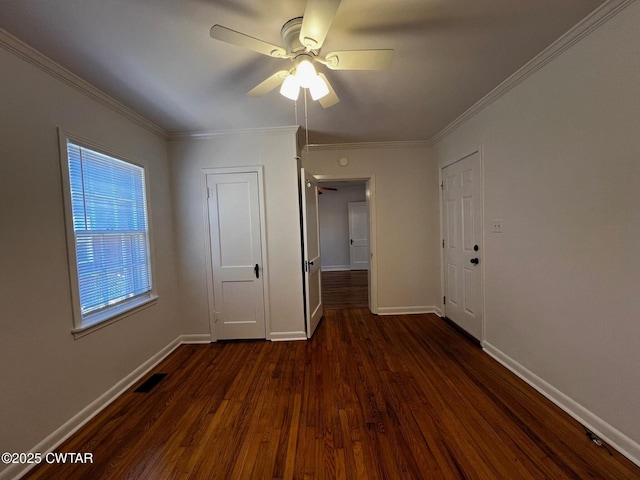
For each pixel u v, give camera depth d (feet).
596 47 4.95
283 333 10.24
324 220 25.48
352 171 12.19
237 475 4.70
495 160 7.86
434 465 4.75
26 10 4.30
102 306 6.89
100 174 7.00
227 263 10.13
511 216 7.32
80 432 5.79
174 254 10.11
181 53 5.52
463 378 7.25
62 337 5.70
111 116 7.34
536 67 6.21
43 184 5.47
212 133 9.78
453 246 10.68
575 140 5.44
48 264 5.49
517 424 5.58
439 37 5.33
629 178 4.55
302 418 5.99
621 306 4.75
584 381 5.45
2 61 4.81
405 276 12.51
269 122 9.21
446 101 8.15
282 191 9.96
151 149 9.04
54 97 5.74
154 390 7.23
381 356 8.64
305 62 4.81
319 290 12.07
